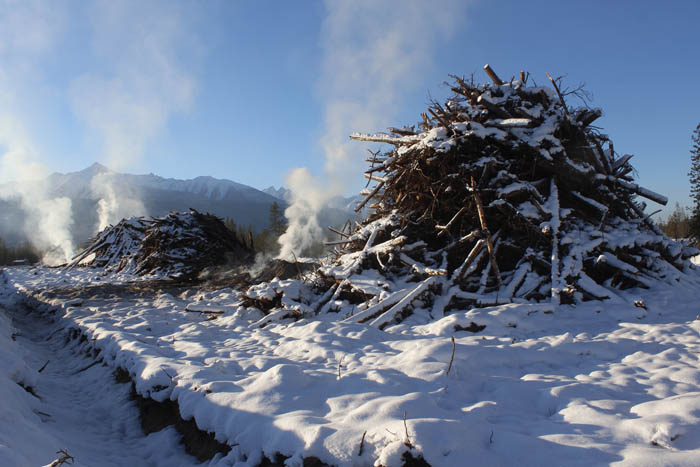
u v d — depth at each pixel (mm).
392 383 4160
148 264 20234
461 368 4516
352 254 9727
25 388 5332
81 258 25812
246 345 6949
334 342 6211
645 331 6016
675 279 8930
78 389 6391
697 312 7105
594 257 8711
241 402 3914
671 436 2701
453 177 9133
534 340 5711
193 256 19094
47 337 10141
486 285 8641
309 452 2908
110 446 4500
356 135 11383
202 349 6469
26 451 3025
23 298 16250
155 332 8398
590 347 5332
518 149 9258
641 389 3943
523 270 8477
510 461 2678
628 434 2904
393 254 8875
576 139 9773
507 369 4844
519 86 10125
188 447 4129
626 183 10352
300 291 9328
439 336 6461
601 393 3818
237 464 3332
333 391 4078
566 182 9414
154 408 5008
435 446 2656
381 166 10414
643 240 9133
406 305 7754
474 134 9086
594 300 7816
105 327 8273
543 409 3695
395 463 2621
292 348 6340
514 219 8867
